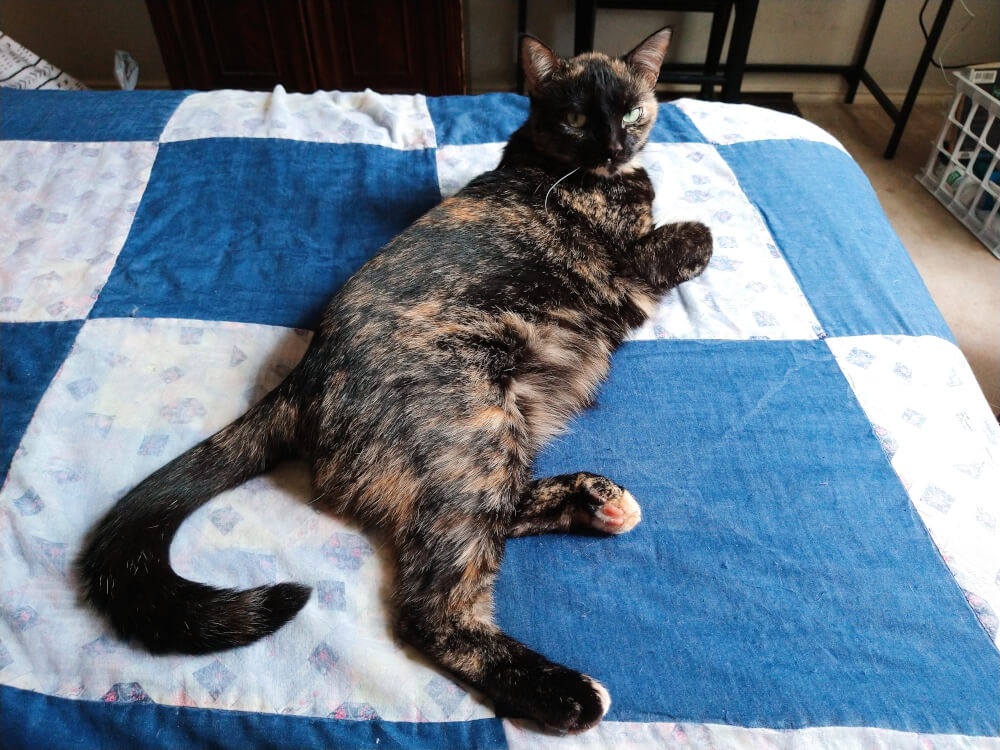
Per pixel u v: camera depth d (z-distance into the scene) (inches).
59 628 33.4
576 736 30.3
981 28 114.9
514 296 44.6
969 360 78.7
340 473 37.8
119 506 36.7
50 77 89.3
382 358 39.5
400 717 31.3
